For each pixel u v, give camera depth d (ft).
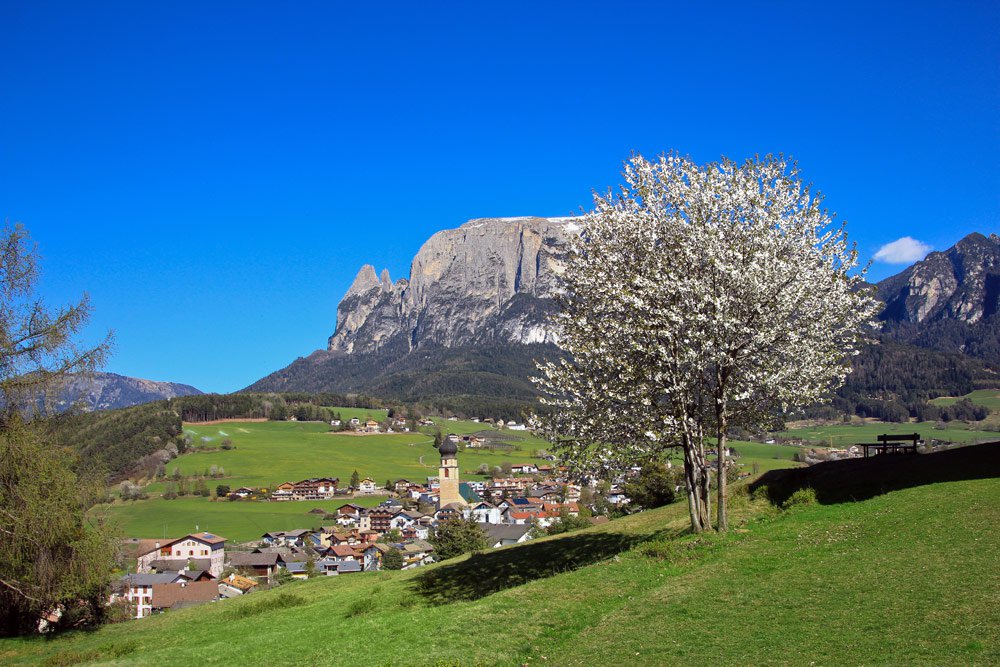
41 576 108.78
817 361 94.63
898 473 106.73
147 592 317.83
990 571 62.54
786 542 84.38
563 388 97.96
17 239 109.40
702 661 56.65
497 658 66.23
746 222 96.73
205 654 87.15
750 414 98.73
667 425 91.91
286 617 113.39
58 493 109.09
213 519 505.66
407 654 70.38
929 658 49.55
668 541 94.27
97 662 91.71
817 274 95.20
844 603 62.49
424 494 603.26
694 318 89.04
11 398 108.27
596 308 95.55
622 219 100.07
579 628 70.90
